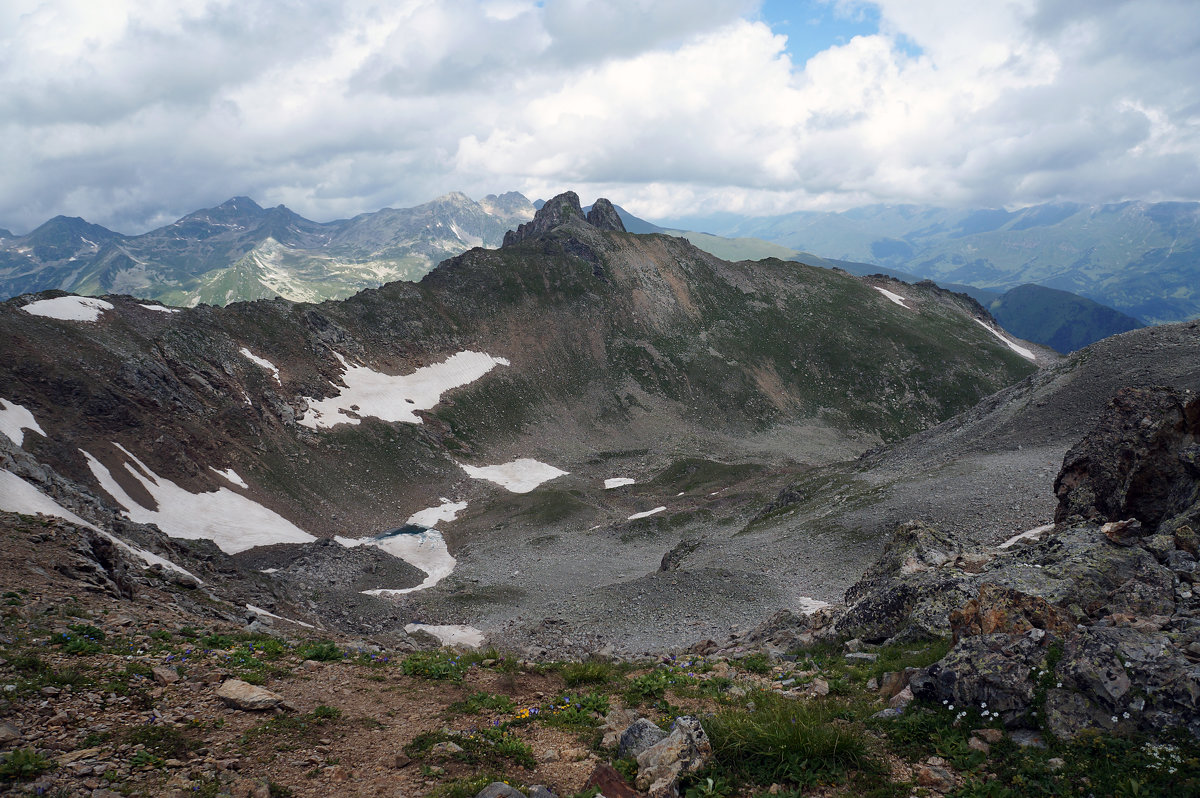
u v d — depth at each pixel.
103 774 9.23
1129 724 9.82
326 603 62.56
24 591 18.33
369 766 10.67
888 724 11.92
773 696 14.41
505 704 14.30
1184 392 24.59
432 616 64.94
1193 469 20.17
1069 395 64.19
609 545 90.00
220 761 10.20
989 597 13.91
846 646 21.22
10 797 8.33
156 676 13.21
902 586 22.20
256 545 85.75
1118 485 24.19
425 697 14.62
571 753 11.56
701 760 10.30
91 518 42.72
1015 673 11.38
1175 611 12.48
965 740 10.79
